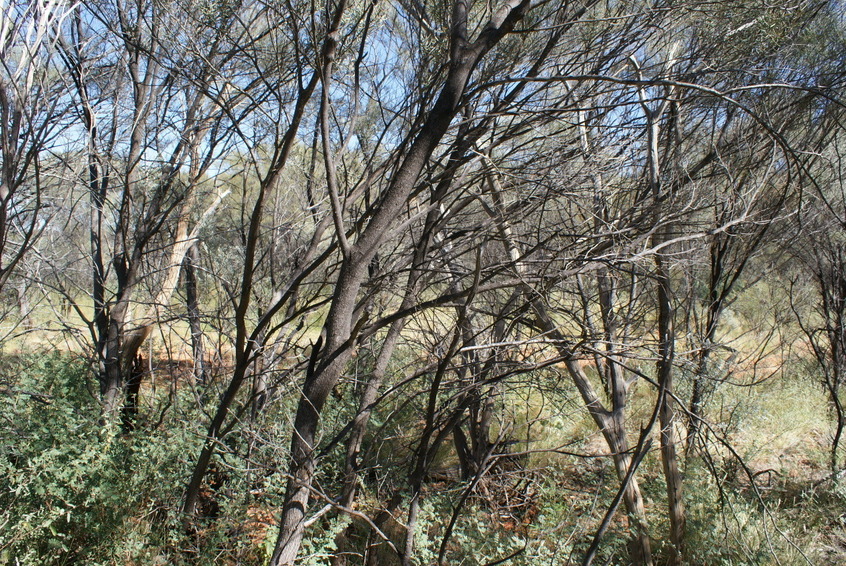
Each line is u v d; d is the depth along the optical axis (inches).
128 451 160.1
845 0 161.3
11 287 191.8
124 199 182.4
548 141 135.8
